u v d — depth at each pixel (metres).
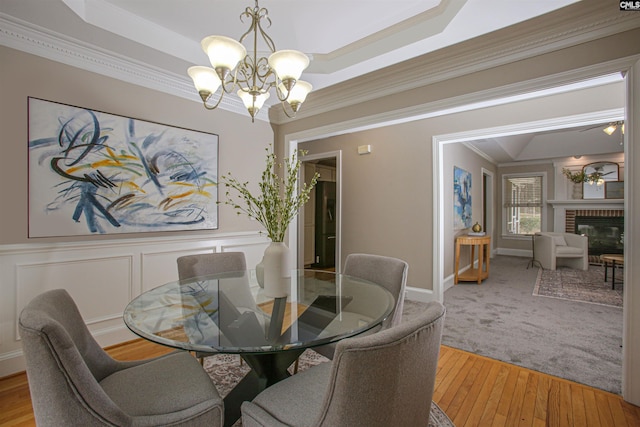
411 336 0.86
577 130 6.47
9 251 2.08
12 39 2.05
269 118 3.75
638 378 1.79
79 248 2.37
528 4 1.71
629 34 1.80
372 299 1.71
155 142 2.75
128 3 2.02
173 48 2.41
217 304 1.63
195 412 1.08
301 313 1.50
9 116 2.07
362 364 0.80
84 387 0.91
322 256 6.04
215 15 2.13
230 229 3.33
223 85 1.46
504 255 7.89
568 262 6.33
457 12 1.79
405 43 2.15
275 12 2.05
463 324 3.10
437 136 3.73
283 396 1.15
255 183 3.59
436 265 3.75
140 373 1.33
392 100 2.86
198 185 3.05
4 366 2.07
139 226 2.66
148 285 2.73
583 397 1.89
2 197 2.06
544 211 7.48
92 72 2.41
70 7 1.86
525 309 3.57
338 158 4.67
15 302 2.11
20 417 1.69
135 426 0.97
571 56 1.99
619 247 6.56
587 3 1.81
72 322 1.27
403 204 4.02
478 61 2.33
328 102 3.28
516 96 2.24
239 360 2.31
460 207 5.12
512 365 2.28
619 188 6.62
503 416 1.72
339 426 0.84
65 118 2.28
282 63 1.48
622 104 2.70
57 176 2.26
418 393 0.95
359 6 1.98
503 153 6.58
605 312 3.47
